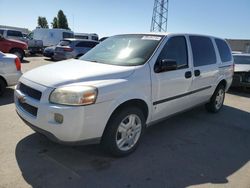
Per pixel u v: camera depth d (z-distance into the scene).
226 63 6.16
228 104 7.46
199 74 4.98
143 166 3.55
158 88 4.02
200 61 5.09
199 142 4.48
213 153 4.09
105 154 3.77
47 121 3.16
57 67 3.88
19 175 3.18
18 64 6.90
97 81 3.32
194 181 3.27
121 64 3.94
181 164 3.67
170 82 4.23
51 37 25.91
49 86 3.23
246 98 8.51
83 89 3.10
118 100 3.40
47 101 3.19
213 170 3.56
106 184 3.10
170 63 4.00
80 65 3.93
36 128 3.35
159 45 4.20
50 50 18.50
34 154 3.70
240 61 10.19
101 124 3.31
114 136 3.52
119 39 4.74
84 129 3.17
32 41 22.53
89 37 27.92
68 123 3.08
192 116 5.97
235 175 3.46
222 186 3.19
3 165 3.38
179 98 4.56
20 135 4.31
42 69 3.85
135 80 3.64
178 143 4.39
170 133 4.83
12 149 3.81
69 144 3.23
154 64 3.98
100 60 4.26
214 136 4.80
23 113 3.52
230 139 4.71
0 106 5.92
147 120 4.04
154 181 3.22
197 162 3.76
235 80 9.23
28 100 3.39
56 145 3.99
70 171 3.32
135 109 3.71
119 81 3.45
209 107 6.16
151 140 4.45
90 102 3.13
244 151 4.23
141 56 4.05
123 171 3.39
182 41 4.71
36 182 3.06
